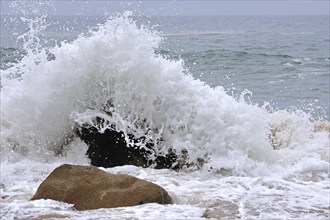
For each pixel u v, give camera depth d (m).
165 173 7.04
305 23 140.50
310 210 5.21
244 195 5.66
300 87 18.78
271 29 84.25
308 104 15.48
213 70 22.55
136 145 7.73
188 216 4.85
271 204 5.35
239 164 7.27
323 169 7.03
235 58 26.42
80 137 8.12
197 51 28.66
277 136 8.90
